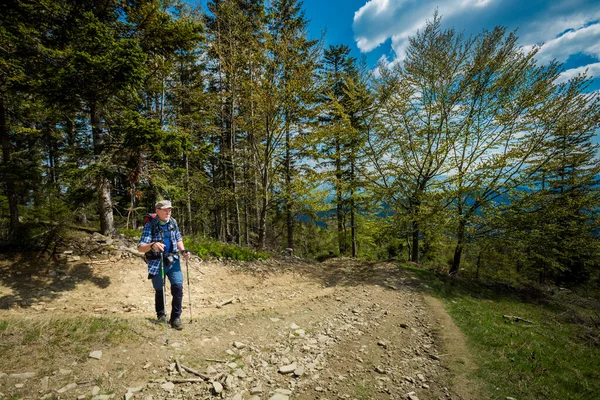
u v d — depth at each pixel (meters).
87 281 6.30
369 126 14.79
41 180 7.27
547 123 11.59
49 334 3.57
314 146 11.91
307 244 25.78
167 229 4.51
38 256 6.62
